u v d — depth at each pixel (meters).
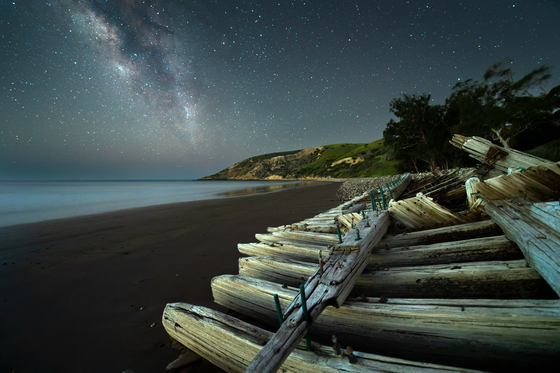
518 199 3.09
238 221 9.84
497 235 2.84
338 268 2.19
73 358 2.59
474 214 3.38
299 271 3.05
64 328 3.12
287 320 1.62
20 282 4.59
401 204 3.91
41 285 4.44
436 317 1.77
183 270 4.86
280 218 9.98
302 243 4.32
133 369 2.39
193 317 2.44
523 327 1.54
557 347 1.47
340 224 4.36
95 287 4.28
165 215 12.58
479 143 6.08
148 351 2.64
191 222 10.23
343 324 2.12
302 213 10.93
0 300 3.91
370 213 4.06
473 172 6.00
